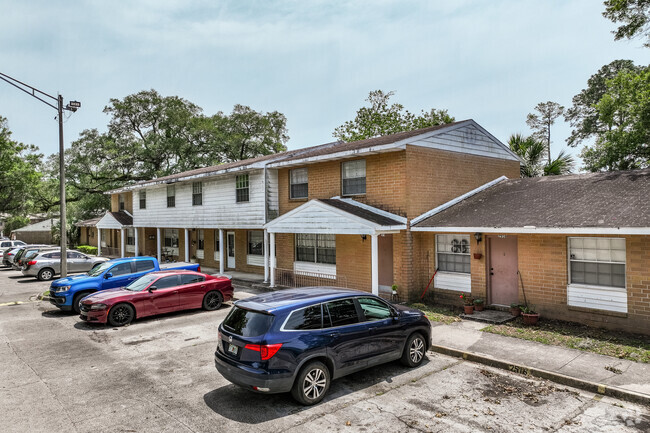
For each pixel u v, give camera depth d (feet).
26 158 133.18
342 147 56.29
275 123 165.68
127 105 150.20
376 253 41.37
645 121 52.11
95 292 44.42
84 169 135.64
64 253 53.52
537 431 18.11
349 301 23.62
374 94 121.70
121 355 29.48
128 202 109.91
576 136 129.39
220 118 152.35
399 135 52.39
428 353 29.17
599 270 33.63
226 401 21.59
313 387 21.06
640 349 27.89
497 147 55.93
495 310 39.83
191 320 39.83
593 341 29.91
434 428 18.47
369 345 23.59
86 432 18.45
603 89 121.80
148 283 40.86
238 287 58.39
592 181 42.50
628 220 30.35
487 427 18.49
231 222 66.49
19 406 21.22
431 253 45.16
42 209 149.69
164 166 149.38
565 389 22.65
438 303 44.32
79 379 24.90
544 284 36.55
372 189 47.70
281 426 18.84
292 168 58.95
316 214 47.65
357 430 18.39
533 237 37.27
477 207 44.80
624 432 17.98
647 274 30.60
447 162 48.75
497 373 25.16
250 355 20.08
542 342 29.99
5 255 95.96
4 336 34.83
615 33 48.60
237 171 62.34
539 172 68.44
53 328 37.50
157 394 22.58
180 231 93.91
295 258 57.77
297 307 21.45
